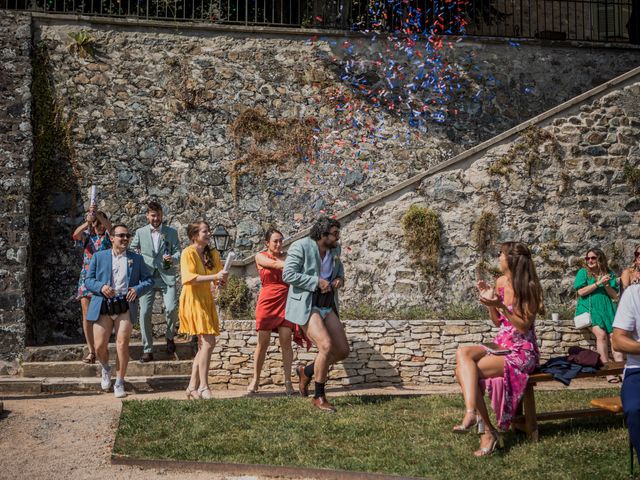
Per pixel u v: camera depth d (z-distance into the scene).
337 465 5.53
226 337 8.92
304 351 8.95
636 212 10.71
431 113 12.65
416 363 9.08
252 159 11.94
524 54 13.16
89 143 11.54
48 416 7.11
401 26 13.12
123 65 11.89
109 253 8.21
